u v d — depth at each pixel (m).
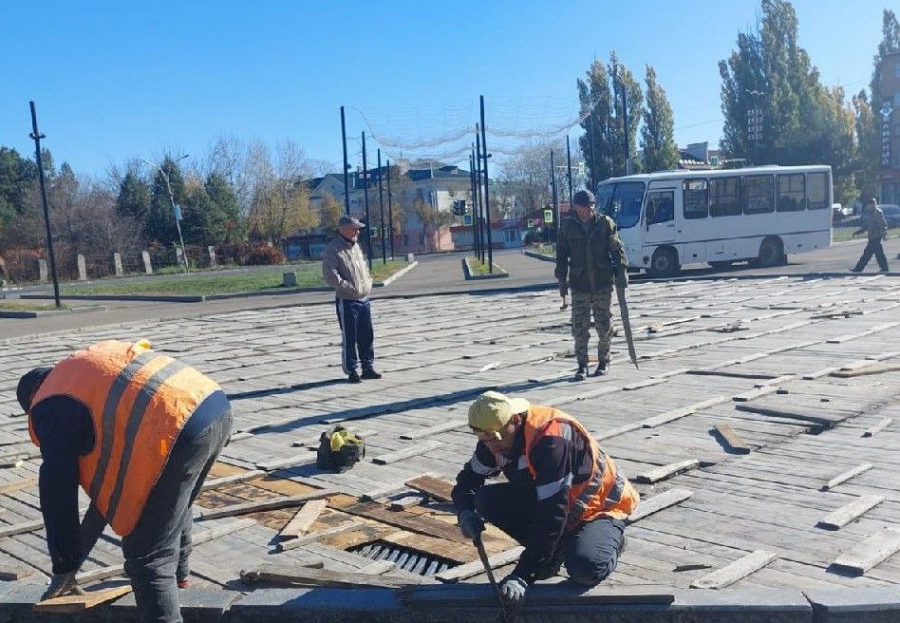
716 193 27.98
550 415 3.94
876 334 11.99
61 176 74.38
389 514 5.64
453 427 7.89
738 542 4.80
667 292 20.77
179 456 3.68
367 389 10.16
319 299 27.66
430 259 58.59
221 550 5.18
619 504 4.14
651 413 7.98
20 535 5.68
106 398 3.68
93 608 4.38
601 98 51.38
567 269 9.97
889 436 6.74
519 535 4.26
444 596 4.04
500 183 86.81
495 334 14.75
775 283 21.38
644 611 3.86
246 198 78.44
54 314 27.02
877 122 67.19
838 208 59.72
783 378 9.05
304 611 4.20
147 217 67.00
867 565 4.30
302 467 6.90
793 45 53.84
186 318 21.84
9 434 8.73
